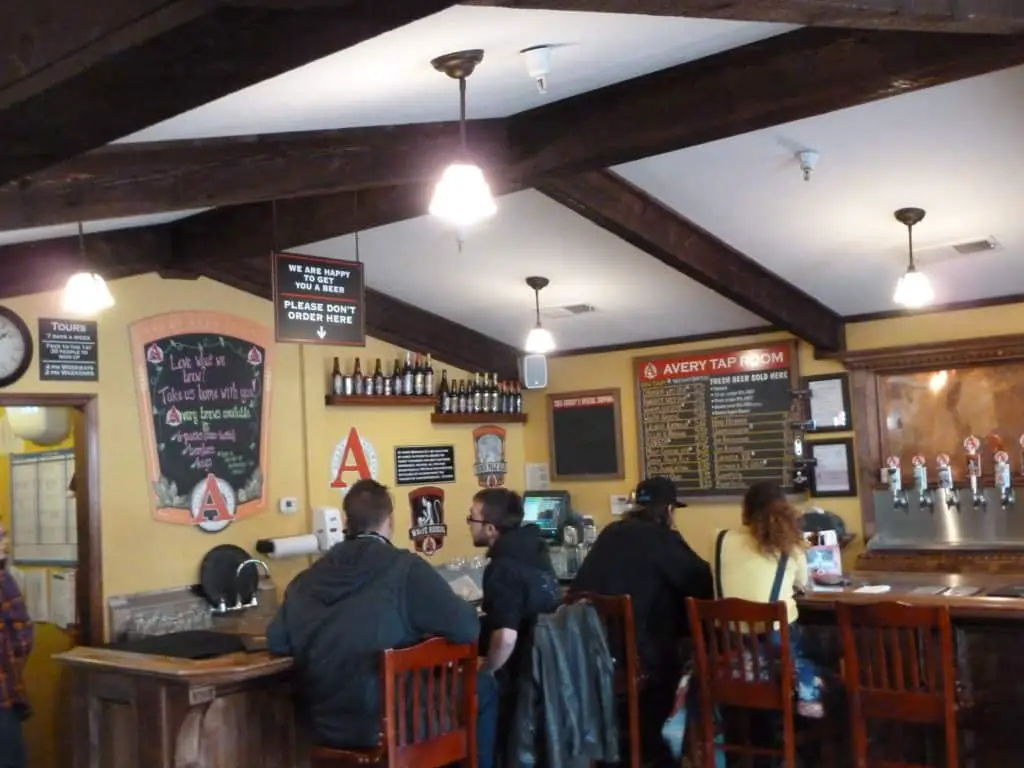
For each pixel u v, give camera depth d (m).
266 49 1.59
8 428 5.39
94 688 3.34
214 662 3.13
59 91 1.69
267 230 4.61
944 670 3.19
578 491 6.77
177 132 3.04
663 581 3.99
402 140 3.51
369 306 5.91
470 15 2.29
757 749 3.65
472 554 6.51
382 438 6.02
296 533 5.47
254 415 5.33
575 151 3.58
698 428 6.25
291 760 3.29
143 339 4.89
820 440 5.82
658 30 2.80
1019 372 5.22
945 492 5.36
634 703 3.82
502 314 6.20
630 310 5.95
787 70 3.12
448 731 3.08
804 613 3.97
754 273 5.11
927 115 3.55
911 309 5.51
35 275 4.42
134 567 4.78
